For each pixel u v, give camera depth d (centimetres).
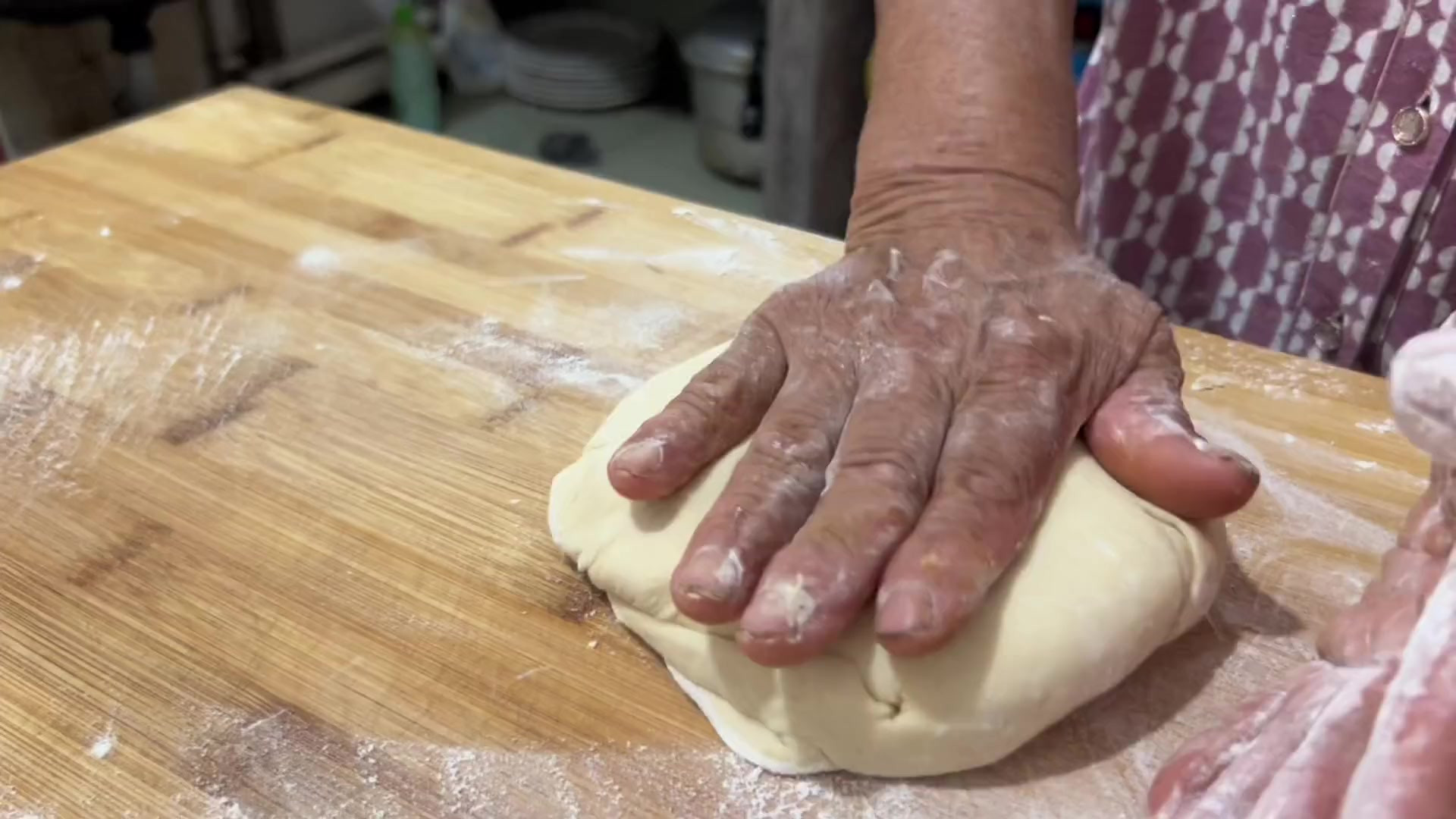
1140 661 54
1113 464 58
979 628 51
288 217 98
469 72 200
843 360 60
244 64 175
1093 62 92
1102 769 52
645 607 56
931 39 71
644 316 85
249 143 110
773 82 144
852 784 52
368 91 194
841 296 63
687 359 79
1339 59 80
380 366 79
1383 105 78
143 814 50
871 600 50
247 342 82
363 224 97
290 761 52
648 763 53
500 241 94
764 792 52
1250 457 70
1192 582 56
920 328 60
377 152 108
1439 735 34
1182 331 83
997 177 68
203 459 71
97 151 108
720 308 86
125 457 71
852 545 49
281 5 178
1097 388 59
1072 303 62
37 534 65
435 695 56
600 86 194
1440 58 75
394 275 90
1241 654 58
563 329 83
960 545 49
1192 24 85
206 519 66
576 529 61
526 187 102
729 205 170
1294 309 90
